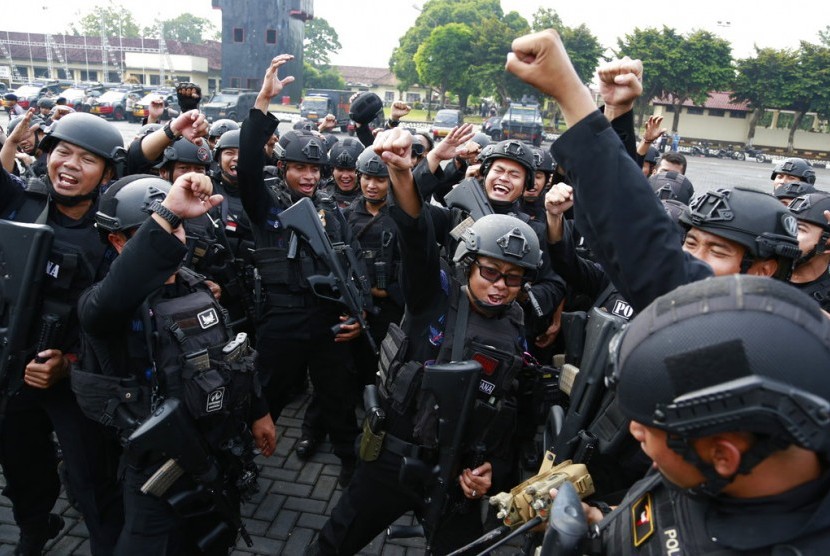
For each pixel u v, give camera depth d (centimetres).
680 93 4516
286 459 435
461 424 229
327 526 276
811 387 89
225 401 240
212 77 6400
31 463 307
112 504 288
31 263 262
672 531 111
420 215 226
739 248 215
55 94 3369
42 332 272
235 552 337
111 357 237
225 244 433
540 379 278
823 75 4288
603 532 134
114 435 261
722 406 87
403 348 247
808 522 93
